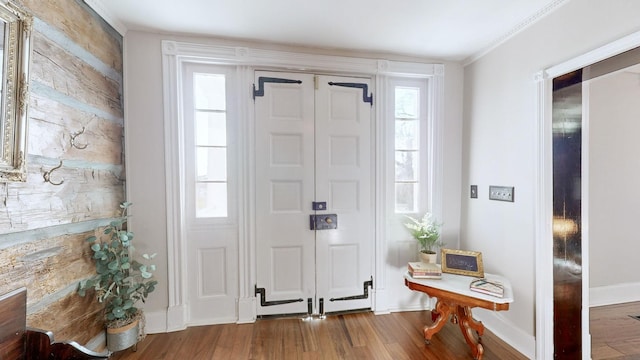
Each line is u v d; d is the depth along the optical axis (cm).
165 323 211
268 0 167
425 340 201
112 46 189
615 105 264
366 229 247
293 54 226
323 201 239
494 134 217
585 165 169
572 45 160
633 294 268
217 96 225
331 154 241
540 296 179
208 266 224
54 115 136
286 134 233
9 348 106
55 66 136
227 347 194
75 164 151
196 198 223
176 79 211
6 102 106
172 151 211
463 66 253
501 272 210
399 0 166
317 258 239
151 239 210
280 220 233
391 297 251
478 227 234
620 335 213
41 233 128
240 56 218
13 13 107
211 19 188
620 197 266
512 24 192
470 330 192
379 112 245
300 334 211
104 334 176
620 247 267
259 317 231
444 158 252
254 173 229
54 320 135
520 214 194
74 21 150
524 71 191
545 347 176
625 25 136
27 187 120
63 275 142
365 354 188
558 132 174
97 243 169
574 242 171
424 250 233
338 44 223
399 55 243
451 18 186
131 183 206
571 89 170
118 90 196
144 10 178
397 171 254
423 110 256
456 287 187
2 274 109
